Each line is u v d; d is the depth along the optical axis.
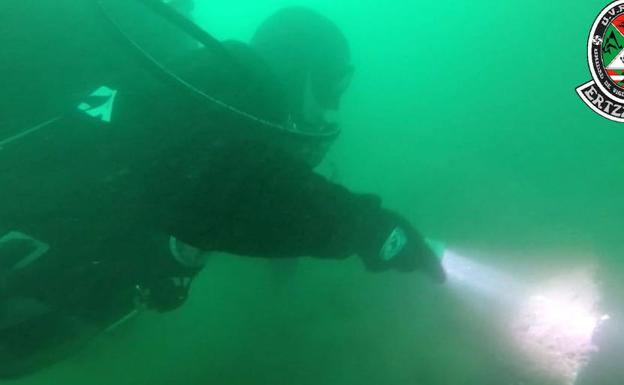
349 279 1.96
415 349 1.60
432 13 3.69
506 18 3.17
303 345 1.76
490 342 1.48
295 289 1.99
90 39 1.09
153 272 1.23
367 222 1.07
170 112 0.98
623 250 1.56
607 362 1.19
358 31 3.77
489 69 2.76
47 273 1.09
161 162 0.93
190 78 1.06
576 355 1.27
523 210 1.90
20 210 1.01
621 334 1.25
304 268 2.05
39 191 1.00
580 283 1.50
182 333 1.92
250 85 1.08
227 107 0.98
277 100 1.19
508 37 2.96
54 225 1.04
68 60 1.05
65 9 1.10
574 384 1.21
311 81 1.54
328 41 1.50
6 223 1.03
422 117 2.63
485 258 1.76
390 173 2.33
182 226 0.97
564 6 2.98
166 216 0.97
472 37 3.13
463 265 1.75
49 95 1.03
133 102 1.02
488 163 2.20
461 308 1.63
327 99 1.66
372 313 1.79
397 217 1.20
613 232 1.65
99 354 1.88
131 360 1.84
